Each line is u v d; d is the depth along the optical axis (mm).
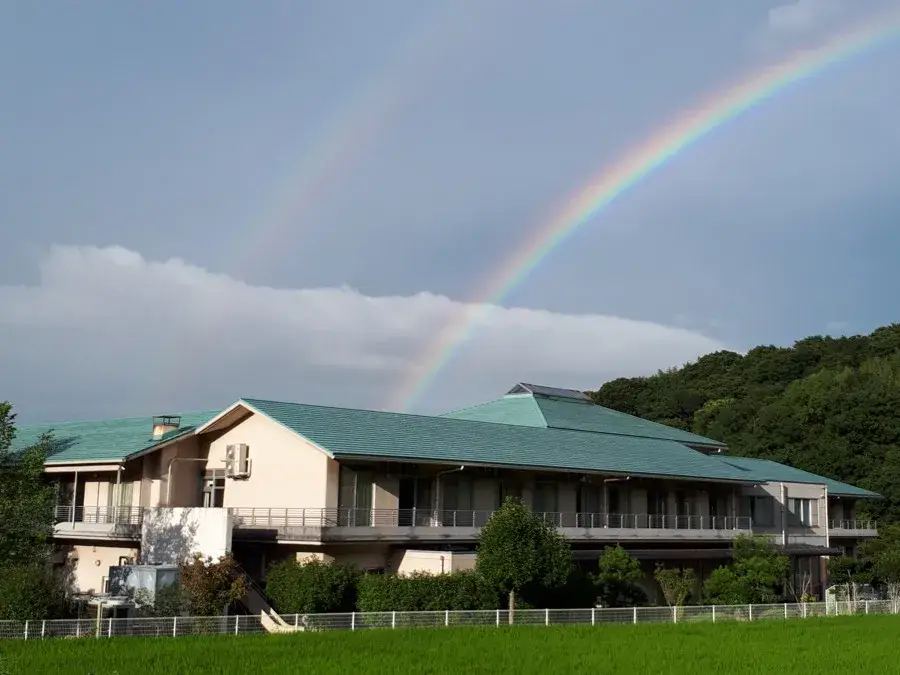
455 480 35469
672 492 45250
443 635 25469
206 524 30016
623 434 49438
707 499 47281
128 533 32875
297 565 29344
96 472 36969
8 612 23812
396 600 28297
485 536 30016
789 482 52375
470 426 40312
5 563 25219
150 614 25812
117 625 23828
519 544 29469
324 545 30844
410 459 31734
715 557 42188
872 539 57875
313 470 31672
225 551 29328
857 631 30094
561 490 39719
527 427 43500
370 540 31203
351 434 33094
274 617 26578
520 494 37969
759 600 38969
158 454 35125
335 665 19812
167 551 30875
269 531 30812
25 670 18031
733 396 106562
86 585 35438
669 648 24859
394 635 25141
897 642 27000
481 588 29641
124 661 19328
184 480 35469
